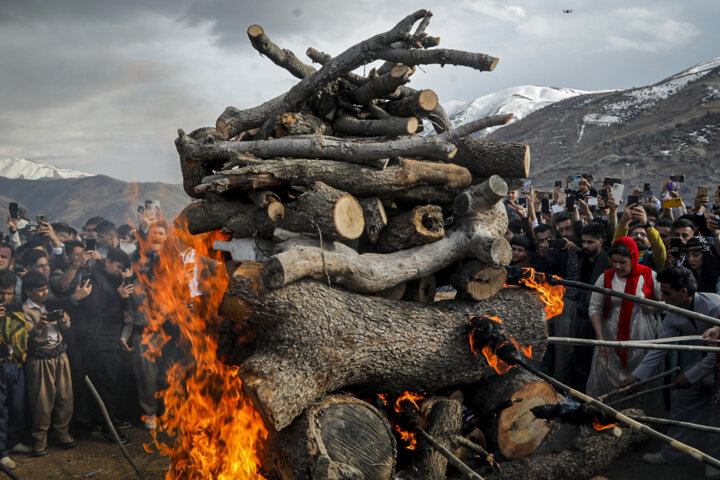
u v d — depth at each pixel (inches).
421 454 142.7
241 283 134.0
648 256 231.3
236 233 164.2
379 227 150.6
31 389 208.1
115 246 299.7
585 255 225.5
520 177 169.5
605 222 253.4
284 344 133.3
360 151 147.3
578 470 163.8
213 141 165.8
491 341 141.3
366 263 144.8
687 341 183.6
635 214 219.0
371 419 135.0
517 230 285.4
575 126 5767.7
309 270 134.3
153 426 233.8
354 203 143.4
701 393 181.2
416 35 147.4
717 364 164.9
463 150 169.2
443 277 168.7
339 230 137.9
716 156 3622.0
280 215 147.5
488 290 157.5
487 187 147.7
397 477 143.8
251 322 138.3
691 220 240.2
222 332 169.5
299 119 163.2
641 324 188.5
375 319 140.6
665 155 3841.0
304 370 129.0
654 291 190.5
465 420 161.0
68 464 201.6
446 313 152.3
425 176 154.9
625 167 3823.8
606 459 169.2
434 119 177.9
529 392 160.9
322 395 133.4
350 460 130.2
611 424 133.4
